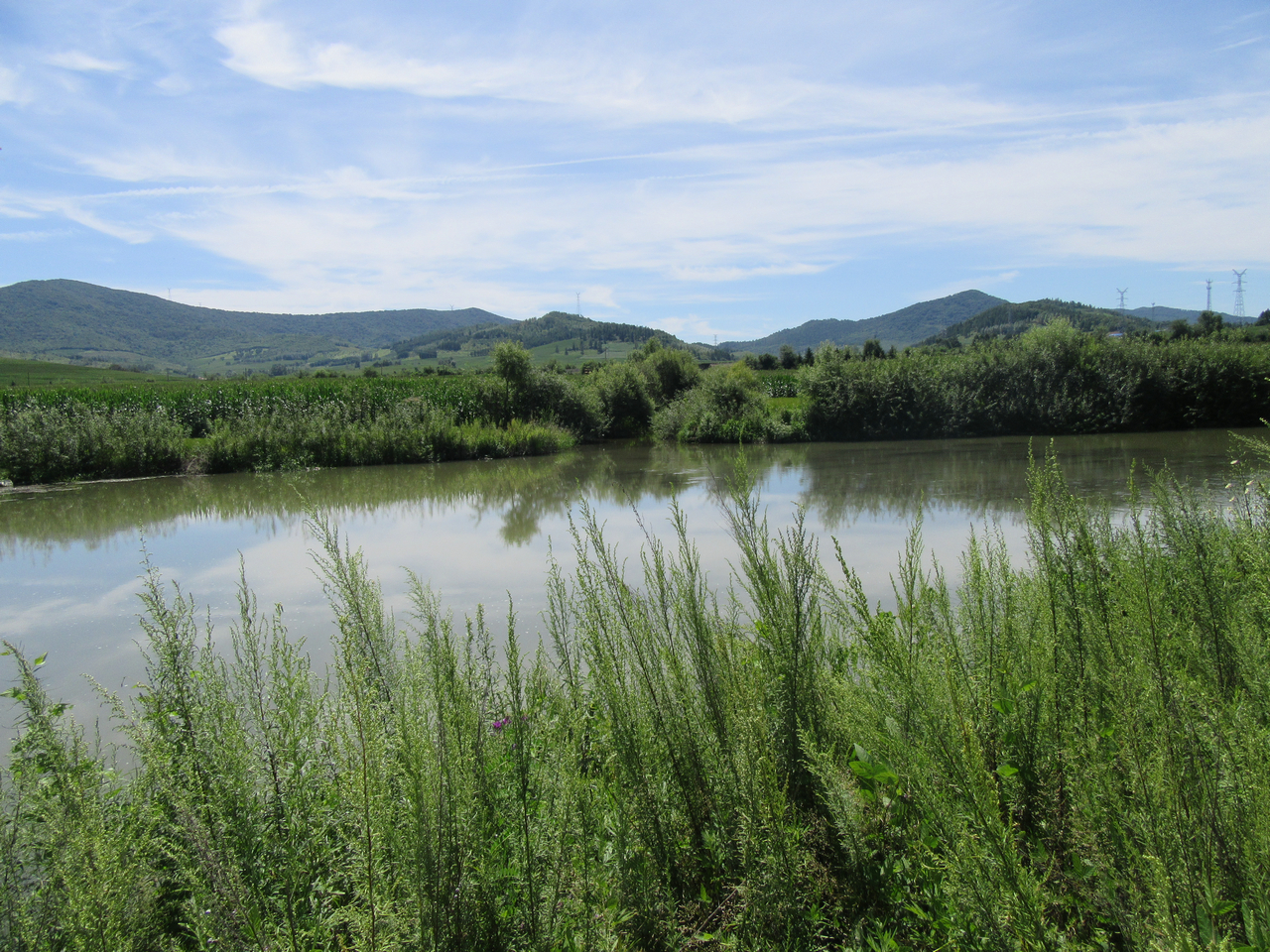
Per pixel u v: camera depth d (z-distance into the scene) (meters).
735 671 2.25
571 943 1.70
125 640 6.43
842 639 3.13
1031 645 2.46
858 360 26.78
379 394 27.77
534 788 2.01
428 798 1.60
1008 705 2.24
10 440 17.92
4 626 6.92
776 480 15.04
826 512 11.00
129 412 21.89
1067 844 1.89
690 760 2.27
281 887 1.78
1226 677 2.21
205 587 7.93
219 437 19.89
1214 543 2.80
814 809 2.16
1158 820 1.46
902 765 1.93
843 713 2.29
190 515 12.94
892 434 25.50
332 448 20.94
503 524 11.24
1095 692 2.15
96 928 1.53
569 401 28.88
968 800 1.53
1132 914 1.49
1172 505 2.98
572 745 1.98
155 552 9.82
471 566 8.39
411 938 1.56
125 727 2.05
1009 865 1.44
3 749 3.73
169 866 2.00
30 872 1.83
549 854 1.76
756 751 1.88
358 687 1.76
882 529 9.50
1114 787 1.68
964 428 25.36
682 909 1.95
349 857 1.82
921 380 25.62
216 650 4.94
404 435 21.75
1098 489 12.06
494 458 22.50
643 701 2.28
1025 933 1.39
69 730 2.12
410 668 2.14
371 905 1.50
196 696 2.18
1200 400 25.06
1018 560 5.91
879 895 1.85
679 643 2.53
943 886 1.59
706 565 7.13
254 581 8.07
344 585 2.43
